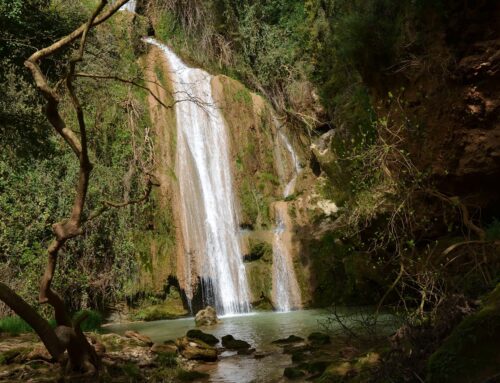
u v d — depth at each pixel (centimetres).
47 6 1092
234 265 1734
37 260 1446
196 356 779
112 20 1986
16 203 1499
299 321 1248
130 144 1716
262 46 2205
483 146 890
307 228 1677
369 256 1210
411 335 449
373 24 1056
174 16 2248
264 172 1917
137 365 718
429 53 957
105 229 1598
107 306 1587
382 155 934
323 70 1916
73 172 1562
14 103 1255
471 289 545
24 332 1016
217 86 1934
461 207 823
